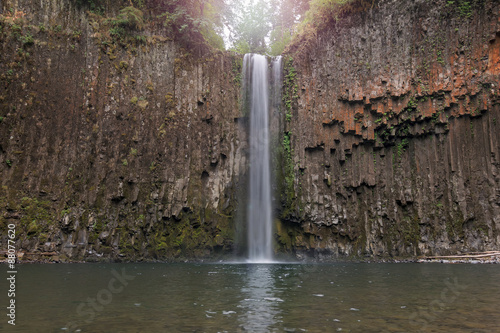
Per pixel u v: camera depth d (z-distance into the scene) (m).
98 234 17.64
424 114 20.22
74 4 19.67
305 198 21.17
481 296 6.89
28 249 16.33
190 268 13.93
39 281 9.05
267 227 21.55
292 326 4.57
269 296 6.89
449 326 4.59
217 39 25.64
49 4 19.06
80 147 18.34
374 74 21.38
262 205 21.80
